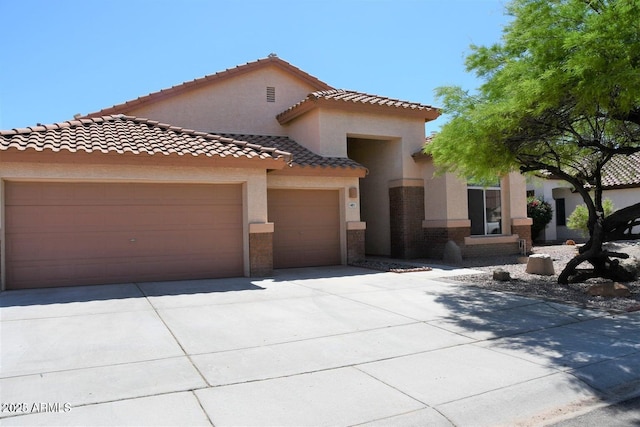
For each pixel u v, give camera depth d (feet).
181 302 31.94
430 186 58.75
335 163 51.55
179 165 39.65
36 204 37.40
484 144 34.81
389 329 25.49
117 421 14.66
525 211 63.77
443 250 56.44
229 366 19.62
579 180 42.80
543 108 30.35
